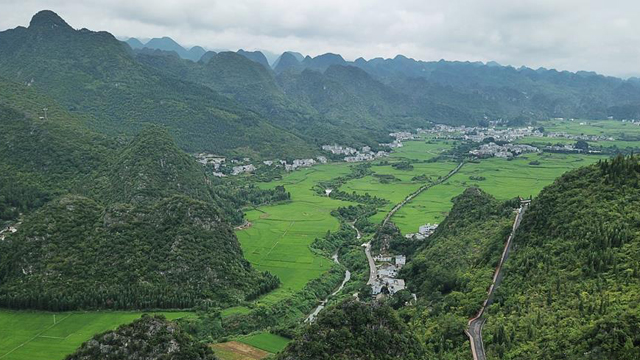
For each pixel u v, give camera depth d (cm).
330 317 14788
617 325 12544
